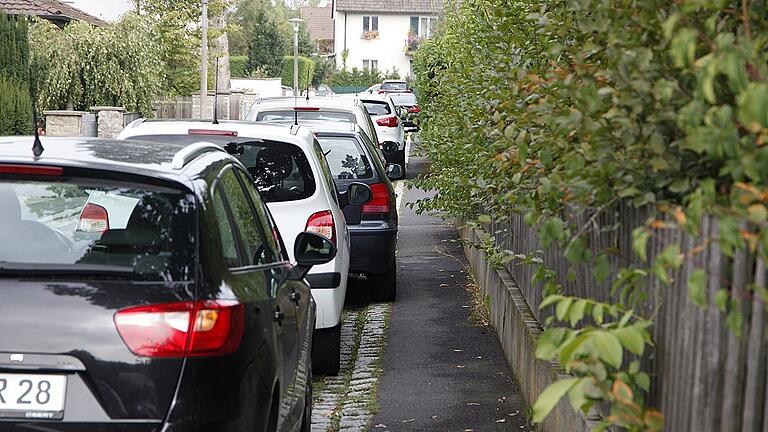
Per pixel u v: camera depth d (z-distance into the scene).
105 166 6.57
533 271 11.59
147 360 5.97
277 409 7.32
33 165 6.53
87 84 48.50
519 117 7.91
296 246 9.82
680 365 5.84
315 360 12.66
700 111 4.98
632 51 5.87
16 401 5.90
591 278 8.09
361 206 16.92
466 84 15.41
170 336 6.02
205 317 6.12
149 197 6.52
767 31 5.53
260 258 7.77
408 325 15.76
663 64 5.86
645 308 6.60
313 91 94.62
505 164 8.34
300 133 13.13
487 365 13.11
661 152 5.66
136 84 49.62
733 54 4.68
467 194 17.78
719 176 5.65
